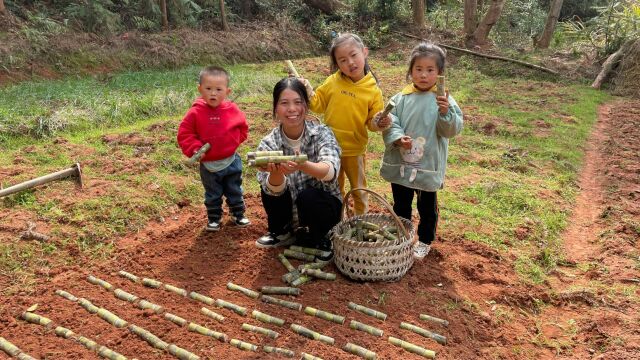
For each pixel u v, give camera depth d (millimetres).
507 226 5090
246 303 3639
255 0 16125
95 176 5617
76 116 7410
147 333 3256
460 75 13328
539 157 7367
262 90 10203
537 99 10898
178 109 8531
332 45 3939
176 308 3555
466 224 5062
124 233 4574
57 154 6172
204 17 14695
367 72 4113
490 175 6500
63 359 3037
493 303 3834
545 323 3721
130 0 13297
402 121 3979
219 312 3531
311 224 3986
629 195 6129
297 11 16625
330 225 3992
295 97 3686
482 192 5879
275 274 3982
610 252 4723
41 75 9906
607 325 3662
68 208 4781
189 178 5789
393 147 4020
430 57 3762
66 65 10383
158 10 13227
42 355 3062
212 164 4359
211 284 3852
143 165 5934
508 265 4387
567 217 5547
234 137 4352
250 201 5324
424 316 3549
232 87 9953
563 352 3416
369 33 16078
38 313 3455
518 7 20531
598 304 3934
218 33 13828
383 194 5637
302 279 3826
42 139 6805
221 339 3246
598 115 10117
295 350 3186
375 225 4066
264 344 3225
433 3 21578
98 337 3244
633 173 6910
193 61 12258
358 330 3396
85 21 11836
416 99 3932
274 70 12500
